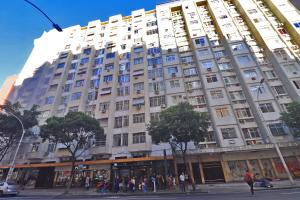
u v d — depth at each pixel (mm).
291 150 22812
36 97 36562
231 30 34656
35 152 29562
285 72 26906
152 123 21469
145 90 31297
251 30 34156
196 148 25156
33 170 28516
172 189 19141
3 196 17641
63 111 33312
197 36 35656
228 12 37281
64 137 21797
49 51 43406
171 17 39969
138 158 24000
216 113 26906
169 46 35938
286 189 14273
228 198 10688
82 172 26484
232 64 31297
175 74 31766
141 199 11969
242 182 21938
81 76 36500
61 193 19750
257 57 30672
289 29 31078
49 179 27297
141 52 36781
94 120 23594
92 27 45250
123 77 34719
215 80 29859
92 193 19000
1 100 38938
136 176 23844
